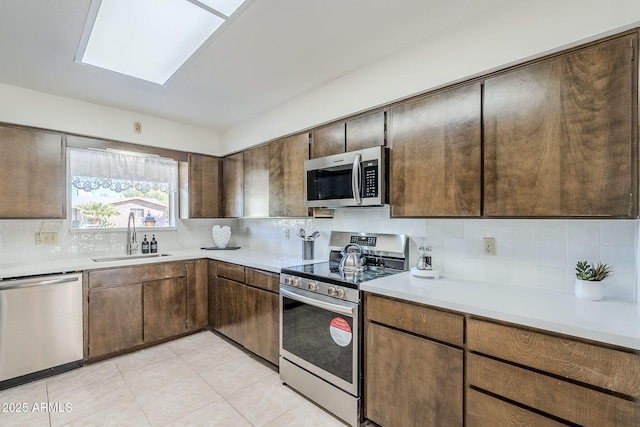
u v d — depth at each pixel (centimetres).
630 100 124
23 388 226
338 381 195
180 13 160
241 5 154
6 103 247
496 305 142
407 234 232
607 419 109
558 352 119
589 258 161
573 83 137
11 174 250
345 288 192
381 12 162
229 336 304
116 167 320
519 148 152
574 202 136
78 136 288
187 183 363
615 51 127
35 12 160
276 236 355
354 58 210
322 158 242
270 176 305
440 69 179
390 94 205
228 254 333
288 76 236
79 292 258
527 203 150
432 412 155
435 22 170
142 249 344
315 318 211
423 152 189
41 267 250
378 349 178
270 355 254
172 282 313
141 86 253
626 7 123
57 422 189
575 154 136
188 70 226
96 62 214
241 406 207
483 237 196
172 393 222
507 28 154
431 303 155
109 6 155
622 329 111
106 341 272
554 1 140
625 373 106
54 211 270
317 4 154
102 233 324
